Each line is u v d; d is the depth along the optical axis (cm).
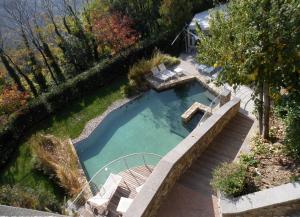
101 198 1094
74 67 2292
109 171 1421
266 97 891
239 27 775
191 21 2195
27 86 2231
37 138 1598
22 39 2270
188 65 2044
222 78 902
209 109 1516
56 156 1508
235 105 1186
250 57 749
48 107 1838
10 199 1152
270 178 783
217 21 903
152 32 2366
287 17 693
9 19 2239
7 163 1616
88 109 1842
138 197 761
